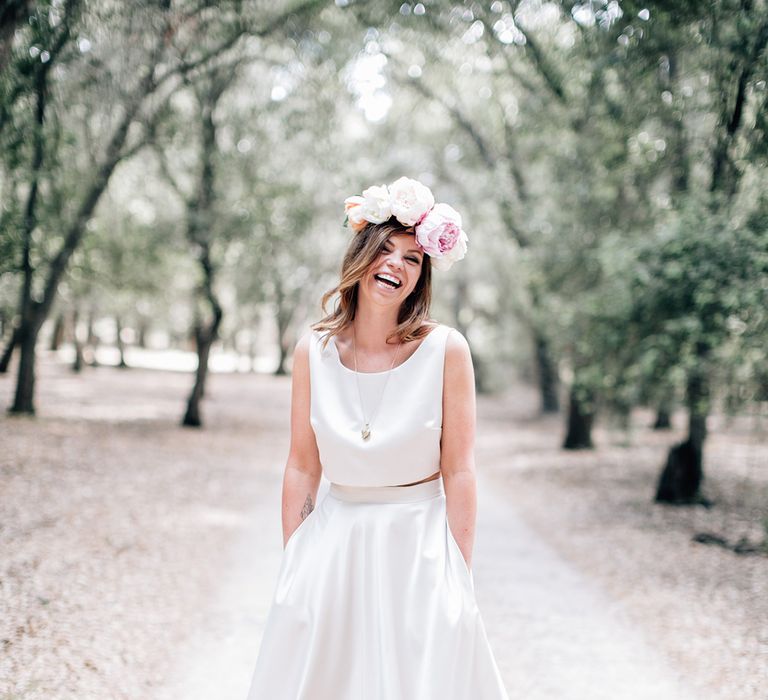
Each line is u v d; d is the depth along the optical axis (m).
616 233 7.81
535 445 14.71
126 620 4.13
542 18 8.39
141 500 7.35
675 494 8.78
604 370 8.25
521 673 3.84
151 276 14.52
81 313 25.30
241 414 18.78
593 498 9.24
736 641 4.26
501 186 12.69
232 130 12.77
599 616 4.77
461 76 13.34
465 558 1.97
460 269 20.36
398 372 2.00
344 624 1.92
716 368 6.78
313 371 2.07
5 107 6.16
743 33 5.37
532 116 10.29
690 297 6.72
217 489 8.64
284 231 13.72
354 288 2.10
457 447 2.00
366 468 1.97
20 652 3.50
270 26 8.70
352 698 1.88
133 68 7.27
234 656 3.83
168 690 3.36
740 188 6.34
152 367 34.56
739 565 6.01
